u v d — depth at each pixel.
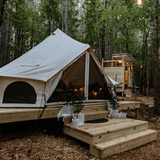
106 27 13.00
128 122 4.38
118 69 9.76
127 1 10.70
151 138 4.16
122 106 5.82
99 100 5.45
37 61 4.91
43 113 3.97
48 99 4.28
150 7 11.61
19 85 4.29
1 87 4.25
